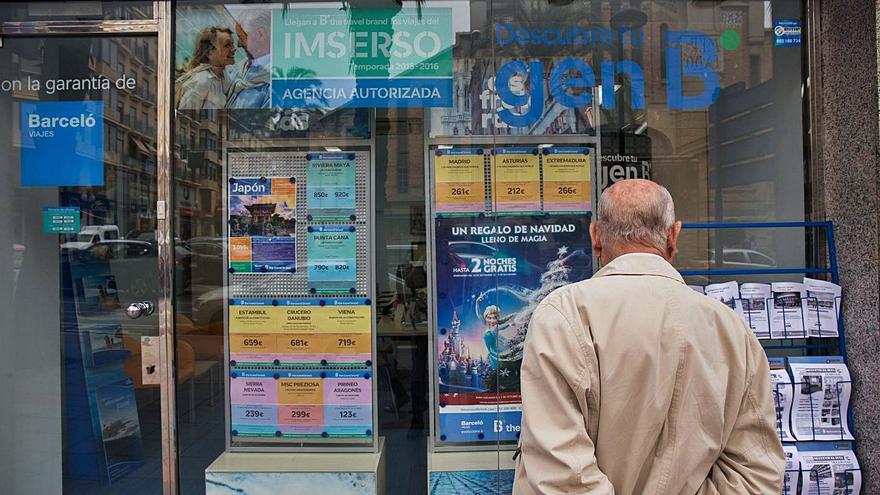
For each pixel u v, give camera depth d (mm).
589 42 3352
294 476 3186
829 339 3152
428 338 3297
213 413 3295
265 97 3316
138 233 3264
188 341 3291
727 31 3393
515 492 1483
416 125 3320
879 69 2900
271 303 3314
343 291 3320
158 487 3252
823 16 3271
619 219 1608
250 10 3309
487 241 3309
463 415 3271
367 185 3328
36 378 3293
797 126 3396
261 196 3326
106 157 3266
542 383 1439
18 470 3295
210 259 3312
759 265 3379
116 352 3273
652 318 1450
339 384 3301
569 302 1522
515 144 3324
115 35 3256
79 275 3287
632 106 3367
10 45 3268
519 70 3332
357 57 3320
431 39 3318
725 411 1461
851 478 2969
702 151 3393
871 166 2975
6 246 3283
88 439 3279
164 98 3240
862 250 3027
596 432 1451
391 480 3283
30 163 3270
